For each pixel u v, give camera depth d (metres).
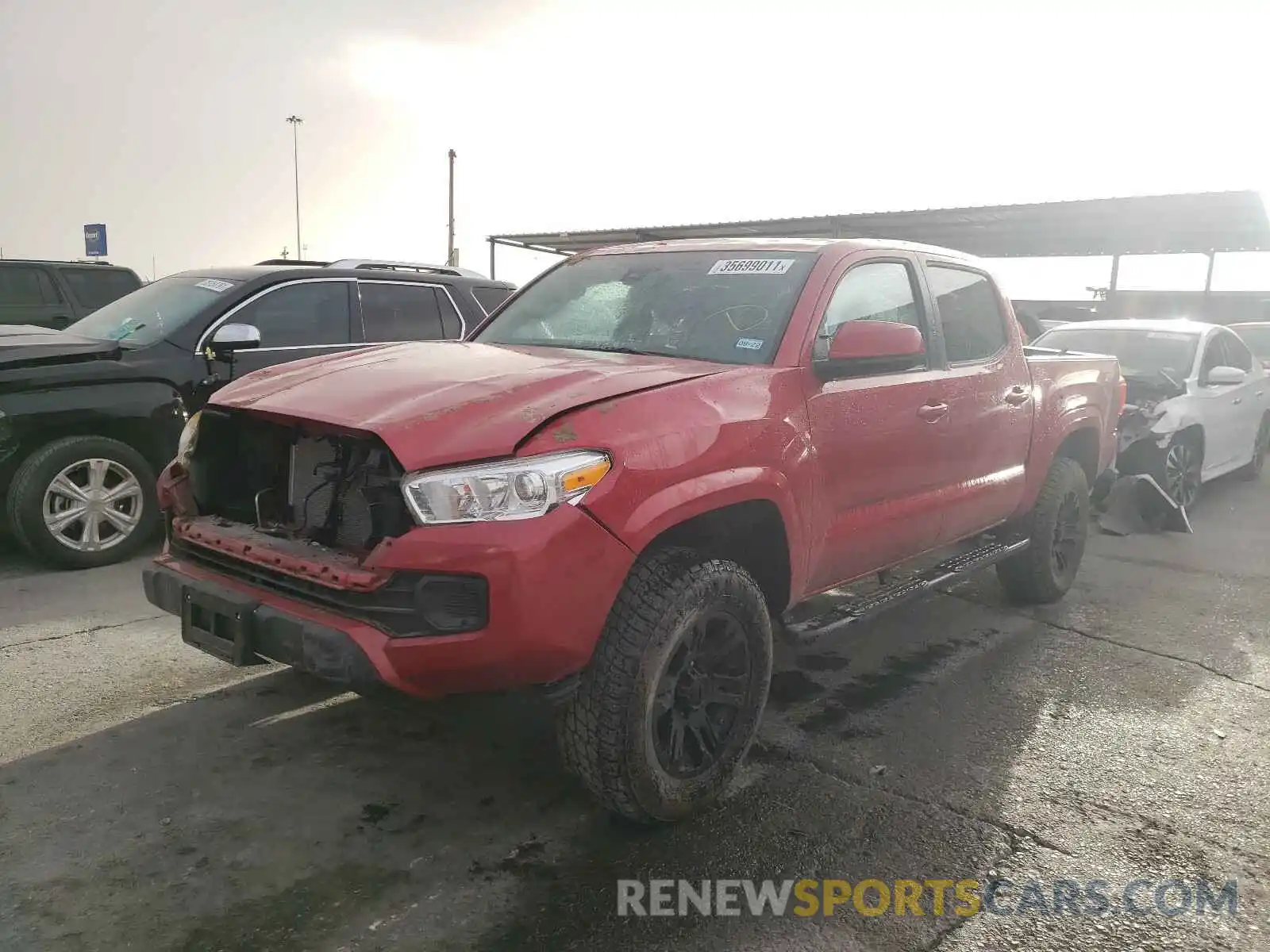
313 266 7.56
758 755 3.67
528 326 4.24
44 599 5.11
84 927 2.51
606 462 2.75
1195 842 3.15
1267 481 10.63
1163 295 25.95
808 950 2.55
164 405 5.94
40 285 11.80
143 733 3.61
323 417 2.84
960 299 4.65
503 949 2.51
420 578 2.61
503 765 3.48
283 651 2.78
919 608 5.58
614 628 2.85
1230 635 5.29
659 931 2.60
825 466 3.52
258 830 3.00
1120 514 7.86
